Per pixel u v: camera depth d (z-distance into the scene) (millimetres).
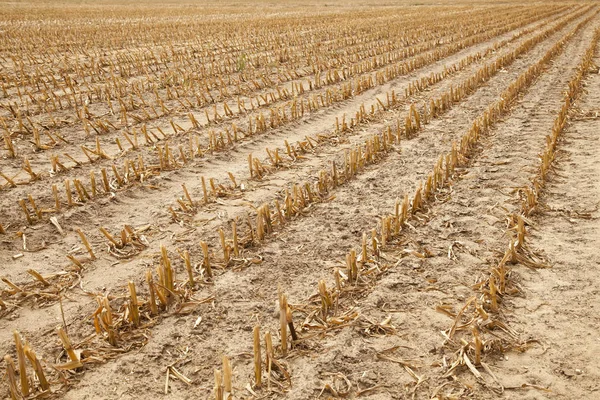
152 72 15102
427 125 9805
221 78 13227
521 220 5195
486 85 13172
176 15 39938
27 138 8906
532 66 14234
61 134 9234
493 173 7320
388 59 17156
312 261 5168
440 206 6332
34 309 4500
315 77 13398
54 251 5457
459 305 4422
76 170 7547
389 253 5277
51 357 3904
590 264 4973
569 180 7039
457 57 18156
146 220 6121
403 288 4672
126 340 4062
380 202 6473
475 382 3588
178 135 9180
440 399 3424
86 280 4906
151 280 4258
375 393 3520
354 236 5652
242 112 10664
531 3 52312
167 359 3877
